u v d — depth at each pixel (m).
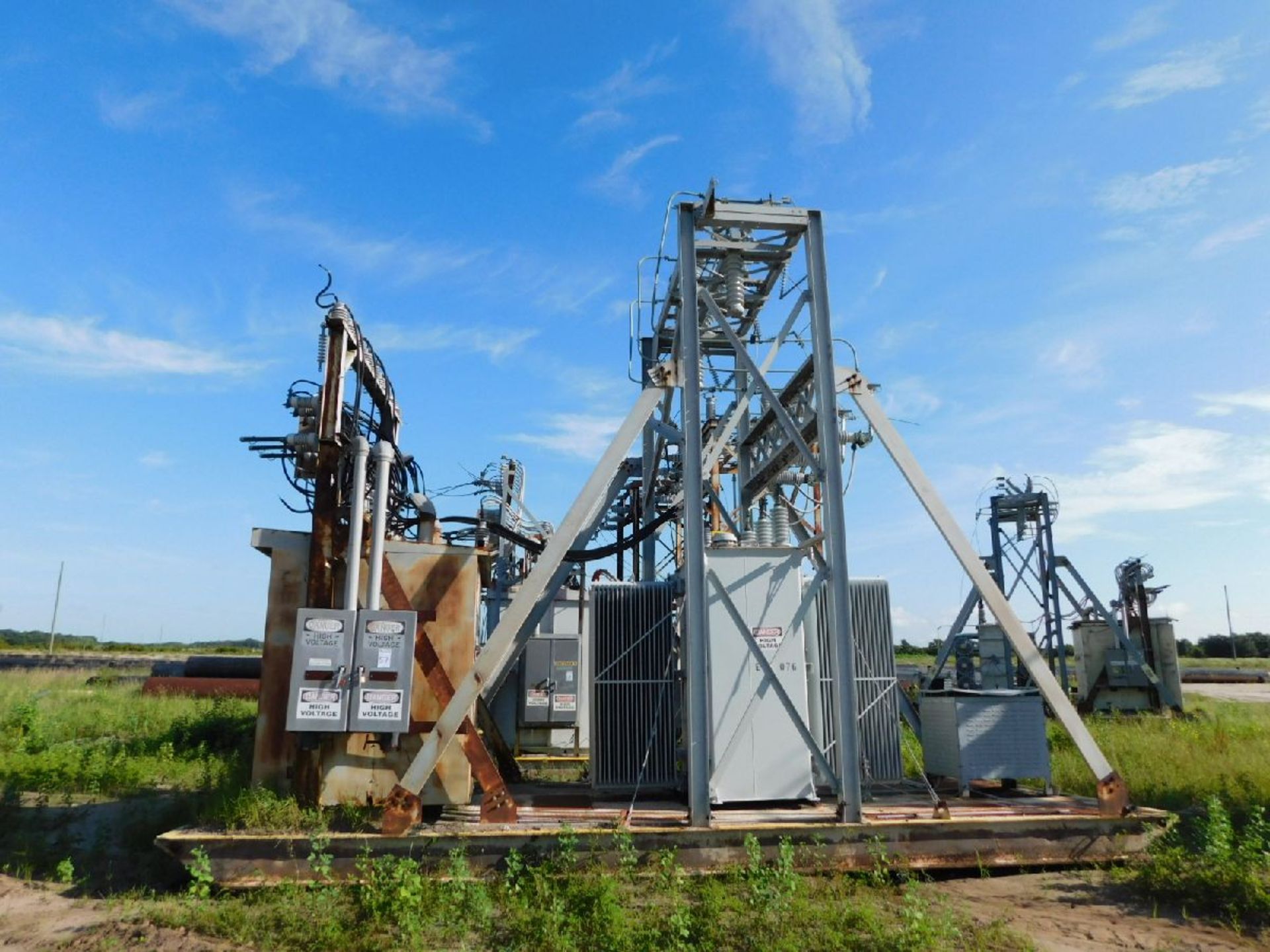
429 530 10.39
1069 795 9.86
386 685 7.90
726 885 7.26
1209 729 18.38
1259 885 7.02
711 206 8.92
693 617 8.13
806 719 9.05
